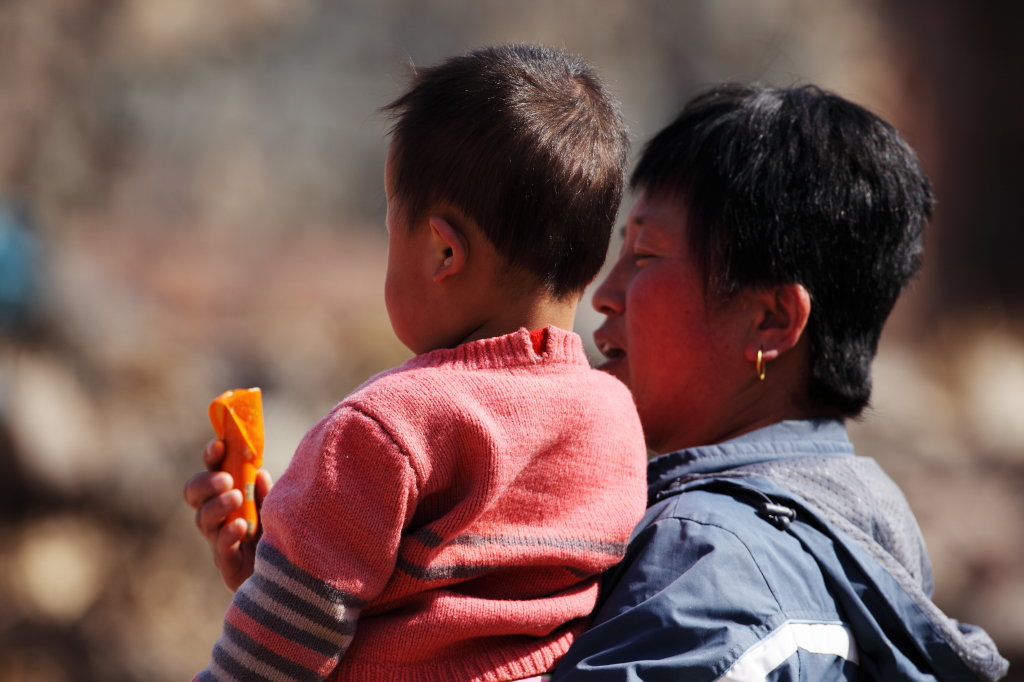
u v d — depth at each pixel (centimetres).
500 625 321
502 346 333
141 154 2570
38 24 2162
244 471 380
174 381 1600
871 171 401
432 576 314
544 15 2950
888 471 1672
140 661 1265
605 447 346
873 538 376
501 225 336
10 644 1248
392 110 361
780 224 393
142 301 1927
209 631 1327
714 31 2906
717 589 335
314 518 308
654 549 352
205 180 2723
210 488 378
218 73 2833
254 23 2872
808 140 399
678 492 385
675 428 423
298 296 2131
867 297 404
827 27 2834
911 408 1927
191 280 2188
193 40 2733
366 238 2859
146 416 1531
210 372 1662
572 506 335
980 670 361
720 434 415
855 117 410
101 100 2403
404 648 315
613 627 335
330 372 1731
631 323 419
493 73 349
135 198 2538
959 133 2878
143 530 1413
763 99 412
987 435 1856
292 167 2917
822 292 398
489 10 2998
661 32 2912
